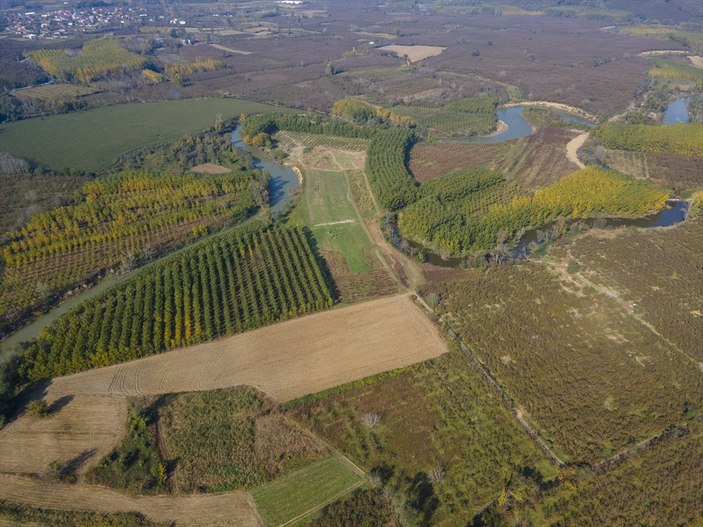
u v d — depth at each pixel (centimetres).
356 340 10631
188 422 8719
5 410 8781
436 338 10700
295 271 12838
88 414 8850
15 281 12425
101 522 7231
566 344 10388
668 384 9394
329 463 8100
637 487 7644
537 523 7219
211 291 11888
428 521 7256
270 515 7350
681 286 12144
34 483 7756
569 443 8338
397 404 9106
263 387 9444
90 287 12481
